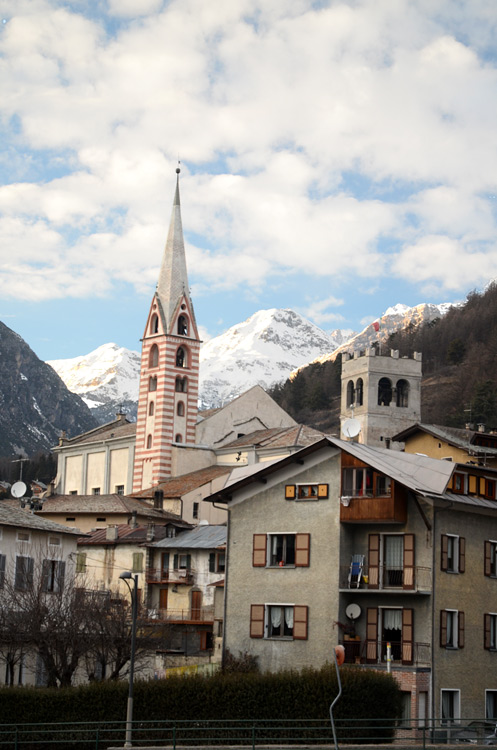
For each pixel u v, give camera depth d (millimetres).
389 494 70000
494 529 75375
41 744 61156
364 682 62875
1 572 77375
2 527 78000
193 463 149875
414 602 68938
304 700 62250
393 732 63281
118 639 74188
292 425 159625
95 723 57969
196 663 84250
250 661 72250
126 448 165000
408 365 156250
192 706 62875
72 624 72375
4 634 70938
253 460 139250
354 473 71812
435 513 69688
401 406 156000
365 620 70250
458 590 70875
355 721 61812
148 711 62750
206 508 126812
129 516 111750
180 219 166625
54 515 115375
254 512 75500
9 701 62062
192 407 158250
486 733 67500
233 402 155375
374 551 71000
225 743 61406
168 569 96812
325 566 71562
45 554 80625
